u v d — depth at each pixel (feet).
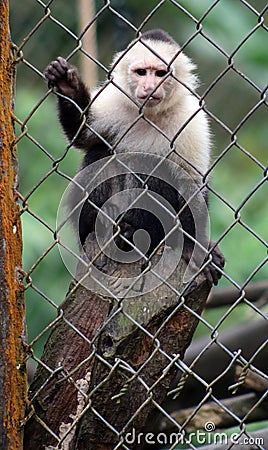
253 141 38.27
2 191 11.73
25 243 26.27
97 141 18.15
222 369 21.26
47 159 28.71
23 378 11.98
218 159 11.66
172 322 13.15
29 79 32.55
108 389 12.73
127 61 18.78
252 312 25.11
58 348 13.42
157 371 12.94
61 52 32.99
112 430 12.32
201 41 34.68
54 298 26.48
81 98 16.98
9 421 11.84
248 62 35.81
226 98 38.09
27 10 32.60
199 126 18.43
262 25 11.19
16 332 11.88
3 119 11.71
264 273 30.14
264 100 11.25
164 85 18.25
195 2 33.55
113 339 12.73
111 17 32.17
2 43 11.65
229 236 31.17
